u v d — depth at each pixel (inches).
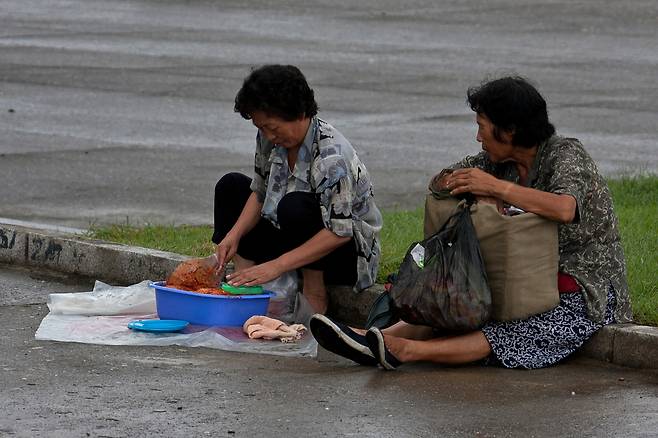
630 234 696.4
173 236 719.7
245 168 999.0
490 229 503.5
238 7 2230.6
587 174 514.9
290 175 570.9
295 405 455.8
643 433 429.7
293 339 547.8
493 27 1967.3
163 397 463.8
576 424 438.3
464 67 1579.7
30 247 708.7
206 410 448.5
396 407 454.6
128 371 498.6
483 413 448.8
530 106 507.2
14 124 1189.1
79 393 466.9
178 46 1771.7
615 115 1246.3
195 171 984.9
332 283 594.6
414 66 1587.1
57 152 1055.0
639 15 2073.1
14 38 1839.3
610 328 520.7
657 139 1126.4
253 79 544.4
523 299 504.4
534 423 438.6
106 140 1114.1
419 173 981.8
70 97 1352.1
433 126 1190.9
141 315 587.2
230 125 1200.8
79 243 688.4
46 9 2199.8
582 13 2098.9
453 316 499.5
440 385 484.4
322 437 420.5
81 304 588.1
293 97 542.9
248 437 419.5
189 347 538.9
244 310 560.1
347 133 1148.5
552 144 519.8
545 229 506.0
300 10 2188.7
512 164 530.0
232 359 522.3
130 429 426.0
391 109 1285.7
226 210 596.7
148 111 1273.4
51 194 895.7
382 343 493.0
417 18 2074.3
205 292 562.9
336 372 503.8
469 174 512.7
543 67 1576.0
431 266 505.4
